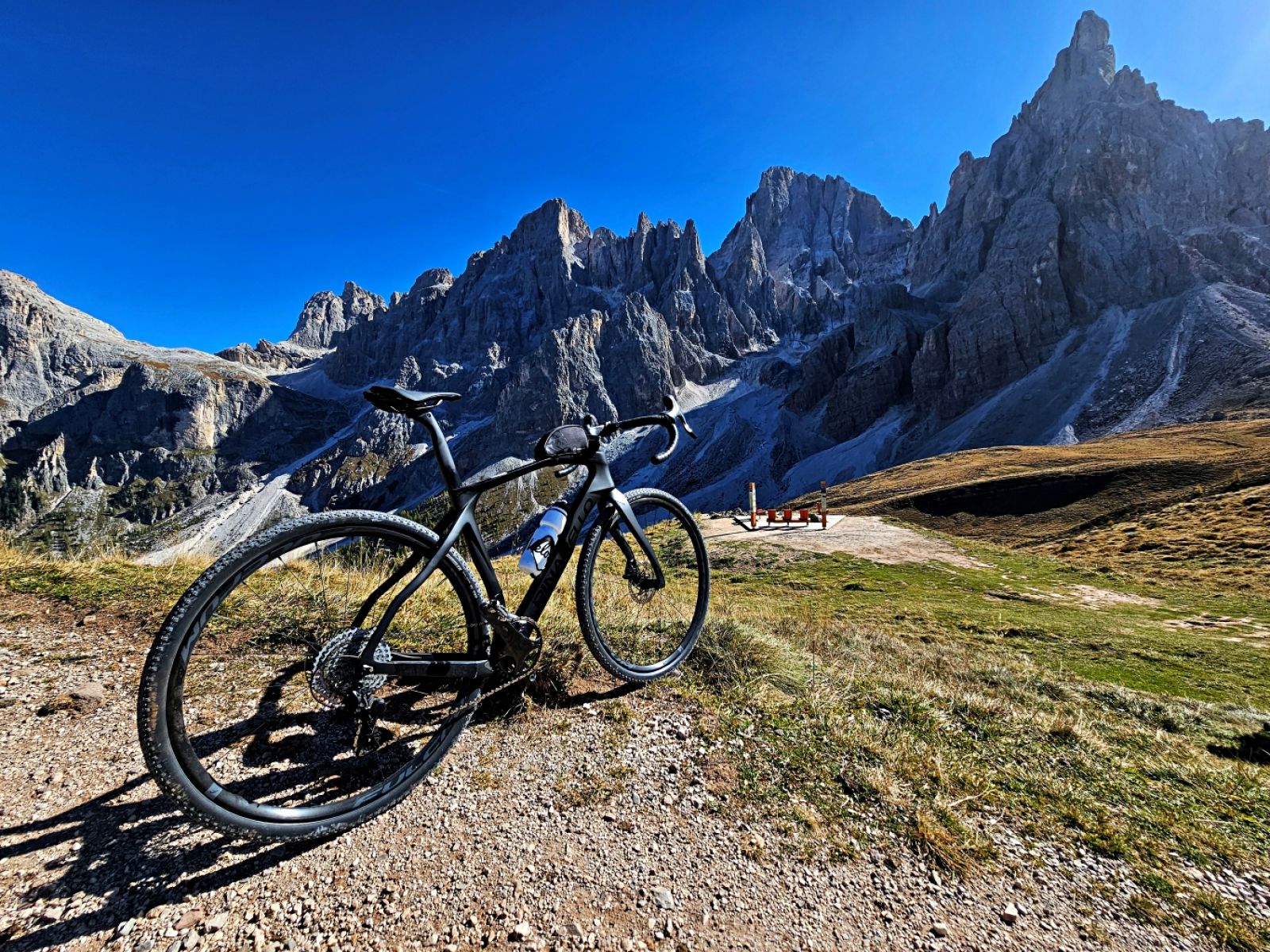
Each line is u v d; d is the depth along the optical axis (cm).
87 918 178
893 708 365
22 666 337
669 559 1490
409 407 252
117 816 221
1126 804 293
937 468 9431
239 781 238
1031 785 297
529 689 326
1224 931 212
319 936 182
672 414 360
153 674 181
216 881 196
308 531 212
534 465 295
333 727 281
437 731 259
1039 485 6706
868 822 253
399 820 233
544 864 217
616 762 276
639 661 373
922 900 216
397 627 374
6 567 505
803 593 2227
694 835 237
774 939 196
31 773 243
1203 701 1075
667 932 195
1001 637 1620
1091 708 773
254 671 327
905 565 2741
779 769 282
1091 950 202
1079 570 2900
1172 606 2275
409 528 243
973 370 19088
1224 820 292
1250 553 3300
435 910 195
